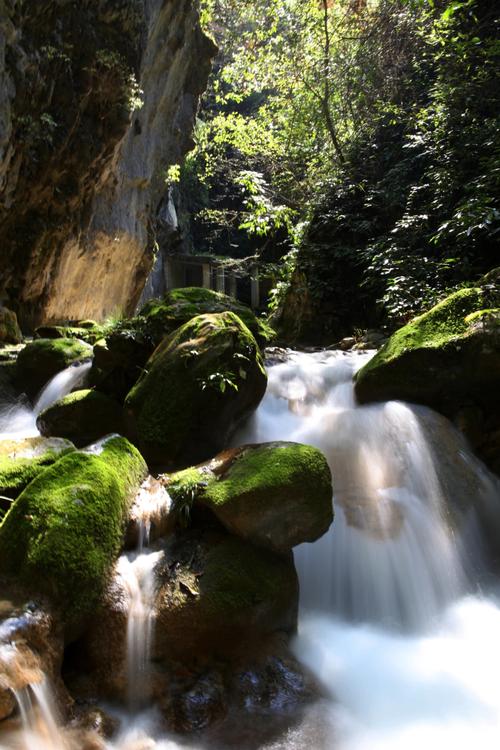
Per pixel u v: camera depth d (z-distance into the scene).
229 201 25.98
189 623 2.94
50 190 9.48
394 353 5.14
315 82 13.12
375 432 4.66
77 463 3.28
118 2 9.16
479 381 4.99
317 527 3.33
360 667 3.28
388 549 3.96
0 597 2.68
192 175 23.28
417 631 3.72
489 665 3.35
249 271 19.78
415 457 4.55
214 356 4.18
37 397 6.27
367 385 5.24
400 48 11.68
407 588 3.90
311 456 3.45
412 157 9.99
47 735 2.40
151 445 4.07
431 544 4.12
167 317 5.08
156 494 3.50
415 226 8.61
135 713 2.75
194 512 3.51
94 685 2.76
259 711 2.82
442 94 8.81
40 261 9.95
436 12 10.40
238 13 15.11
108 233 12.16
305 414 5.25
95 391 4.83
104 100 9.60
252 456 3.62
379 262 8.65
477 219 6.64
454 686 3.15
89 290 12.36
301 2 13.20
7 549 2.91
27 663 2.45
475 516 4.47
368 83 12.12
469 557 4.29
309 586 3.83
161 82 12.72
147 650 2.87
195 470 3.75
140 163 13.00
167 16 11.57
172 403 4.14
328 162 12.98
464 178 8.30
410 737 2.75
